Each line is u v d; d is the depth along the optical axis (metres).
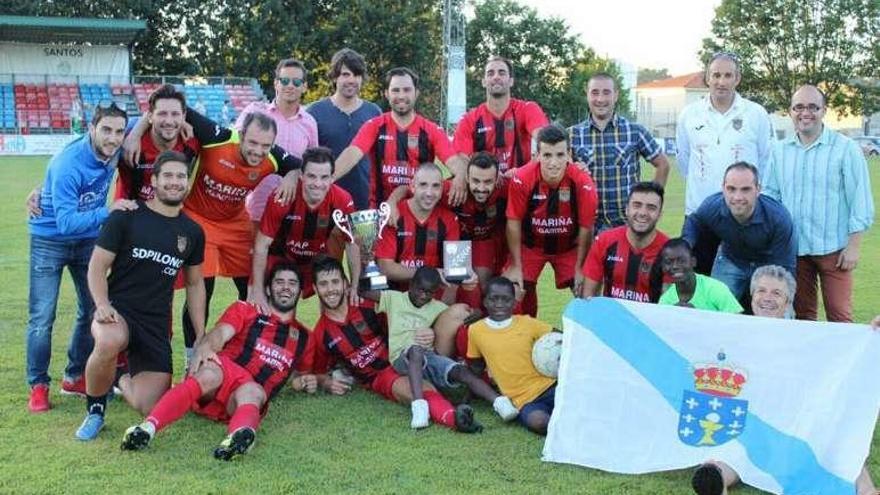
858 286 9.45
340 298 5.66
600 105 6.82
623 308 4.84
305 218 5.93
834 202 5.92
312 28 46.31
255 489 4.08
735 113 6.42
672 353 4.72
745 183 5.29
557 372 5.11
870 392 4.38
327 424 5.07
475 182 6.06
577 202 6.22
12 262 10.28
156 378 5.03
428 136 6.58
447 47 42.59
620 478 4.35
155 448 4.61
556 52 54.97
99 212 5.12
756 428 4.49
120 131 5.07
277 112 6.74
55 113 37.06
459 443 4.79
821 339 4.55
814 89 5.83
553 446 4.58
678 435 4.56
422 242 6.15
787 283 4.85
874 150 47.12
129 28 36.91
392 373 5.55
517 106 6.85
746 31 54.28
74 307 8.11
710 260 6.00
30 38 37.84
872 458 4.64
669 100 81.94
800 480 4.22
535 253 6.54
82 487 4.07
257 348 5.30
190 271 5.17
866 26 52.25
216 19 45.03
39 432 4.82
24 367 6.04
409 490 4.11
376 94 47.84
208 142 5.70
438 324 5.73
